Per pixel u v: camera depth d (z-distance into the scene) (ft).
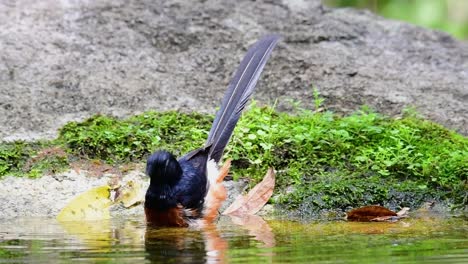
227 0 53.83
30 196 34.19
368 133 38.96
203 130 38.50
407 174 36.04
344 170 36.27
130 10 51.26
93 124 39.55
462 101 45.24
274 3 54.49
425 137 39.73
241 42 49.37
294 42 50.06
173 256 24.38
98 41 48.06
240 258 23.85
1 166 35.78
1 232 29.30
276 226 30.42
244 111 41.27
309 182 35.24
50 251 25.49
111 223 31.35
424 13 80.74
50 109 41.29
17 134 38.60
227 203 34.01
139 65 46.37
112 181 35.17
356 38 51.93
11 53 45.62
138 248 25.89
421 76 48.14
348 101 44.52
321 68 47.57
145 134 38.09
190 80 45.60
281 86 45.75
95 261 23.73
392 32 53.62
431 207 33.96
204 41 49.19
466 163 36.27
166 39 49.01
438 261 23.12
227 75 46.37
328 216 32.86
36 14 49.85
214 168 32.68
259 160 36.09
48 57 45.85
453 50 52.60
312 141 37.83
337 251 24.86
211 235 28.40
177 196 30.22
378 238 27.43
